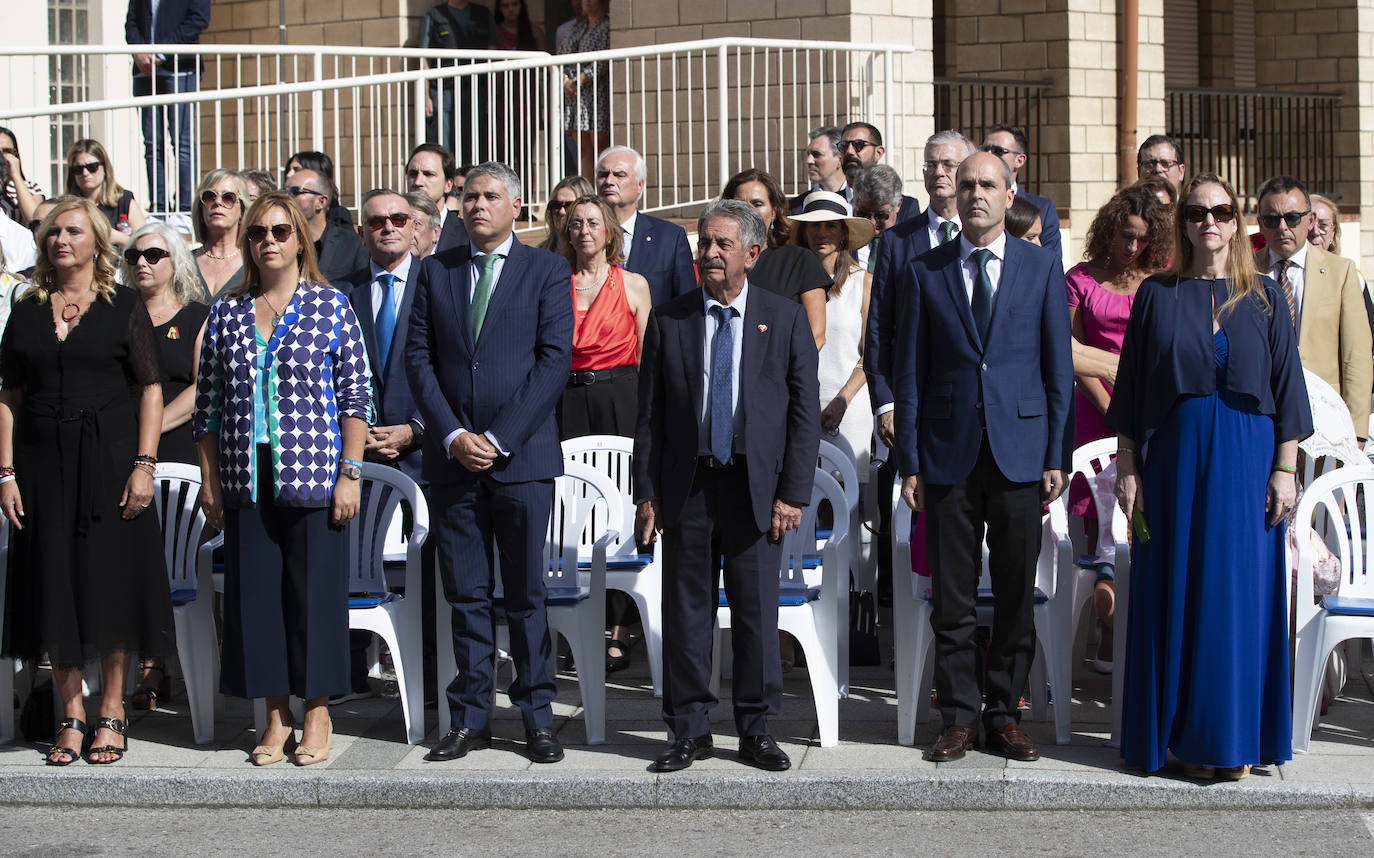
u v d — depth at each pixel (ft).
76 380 23.57
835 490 26.73
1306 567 23.11
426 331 23.93
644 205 49.67
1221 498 21.70
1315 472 26.68
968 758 22.94
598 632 24.20
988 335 22.57
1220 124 61.26
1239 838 20.43
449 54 44.98
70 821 22.12
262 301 23.40
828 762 22.91
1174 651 21.83
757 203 30.14
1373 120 59.41
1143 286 22.56
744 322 22.74
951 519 22.70
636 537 23.18
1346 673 27.45
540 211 44.19
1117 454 23.75
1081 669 27.99
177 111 41.63
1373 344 29.68
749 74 48.29
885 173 31.42
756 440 22.41
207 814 22.36
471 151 45.62
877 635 28.89
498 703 26.76
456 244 31.30
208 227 30.19
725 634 27.94
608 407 28.71
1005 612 22.89
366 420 23.49
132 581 23.70
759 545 22.62
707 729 23.15
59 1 50.88
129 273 28.07
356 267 31.78
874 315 25.95
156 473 25.98
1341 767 22.50
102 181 36.40
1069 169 53.16
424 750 24.08
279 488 22.76
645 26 49.83
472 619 23.65
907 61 48.83
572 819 21.84
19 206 36.91
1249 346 21.77
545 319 23.67
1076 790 21.80
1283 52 60.75
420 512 24.86
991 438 22.38
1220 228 21.86
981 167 22.56
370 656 28.35
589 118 50.21
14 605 23.73
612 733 24.80
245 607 23.02
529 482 23.30
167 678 27.32
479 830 21.44
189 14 45.70
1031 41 53.62
